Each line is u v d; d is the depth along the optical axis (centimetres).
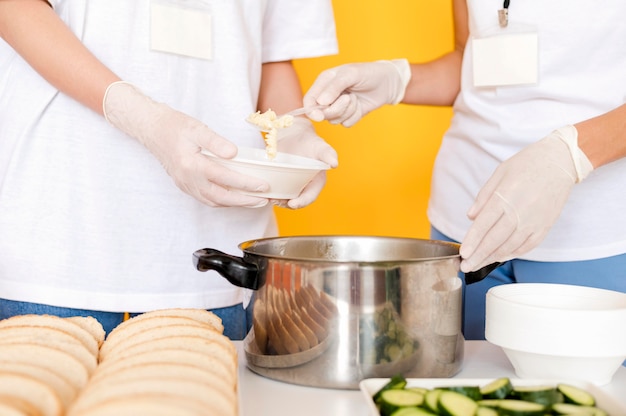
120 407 58
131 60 125
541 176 108
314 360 88
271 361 91
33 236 123
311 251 112
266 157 123
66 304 124
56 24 117
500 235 103
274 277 90
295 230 235
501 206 105
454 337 92
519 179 107
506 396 74
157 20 125
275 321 90
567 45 127
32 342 78
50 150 122
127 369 68
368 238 113
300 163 121
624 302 94
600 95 126
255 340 94
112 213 125
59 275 123
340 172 234
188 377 68
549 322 87
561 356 88
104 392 63
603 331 86
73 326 88
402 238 112
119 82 116
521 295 100
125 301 127
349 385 87
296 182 111
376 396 76
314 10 153
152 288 129
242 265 90
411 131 234
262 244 104
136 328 88
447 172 155
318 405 82
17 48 119
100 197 124
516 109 136
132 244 127
